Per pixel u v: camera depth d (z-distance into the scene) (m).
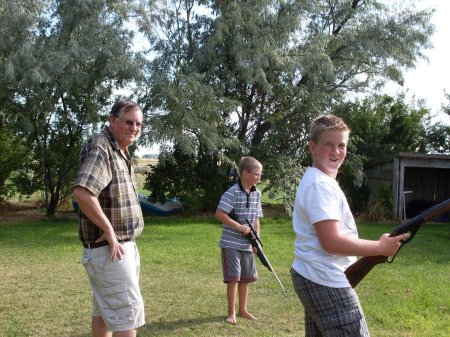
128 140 3.94
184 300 6.28
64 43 14.66
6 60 13.69
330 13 18.41
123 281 3.79
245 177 5.57
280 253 9.59
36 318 5.52
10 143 16.44
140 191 21.05
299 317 5.70
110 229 3.71
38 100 14.62
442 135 21.02
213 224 14.68
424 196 19.41
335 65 18.39
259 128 18.28
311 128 3.10
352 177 17.89
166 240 11.13
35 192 17.47
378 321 5.53
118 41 14.65
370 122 19.06
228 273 5.48
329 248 2.81
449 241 11.70
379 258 2.88
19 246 10.09
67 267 8.09
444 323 5.44
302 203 2.95
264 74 15.68
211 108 15.12
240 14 15.70
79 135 16.03
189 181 17.22
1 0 13.90
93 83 15.20
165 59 16.30
